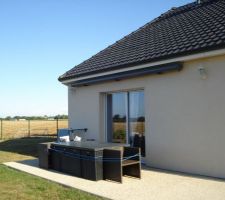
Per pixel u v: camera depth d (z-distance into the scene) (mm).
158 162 10547
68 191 7934
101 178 9070
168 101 10297
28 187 8391
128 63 11203
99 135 13078
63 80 14492
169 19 15500
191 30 11562
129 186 8281
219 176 8906
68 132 13836
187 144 9719
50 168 10891
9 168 11281
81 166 9500
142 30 16031
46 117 85875
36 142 21188
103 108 13219
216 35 9438
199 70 9375
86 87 13805
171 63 9953
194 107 9562
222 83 8906
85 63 15102
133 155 9250
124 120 12297
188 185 8203
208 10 13461
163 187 8086
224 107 8852
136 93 11844
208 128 9195
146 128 10984
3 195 7637
